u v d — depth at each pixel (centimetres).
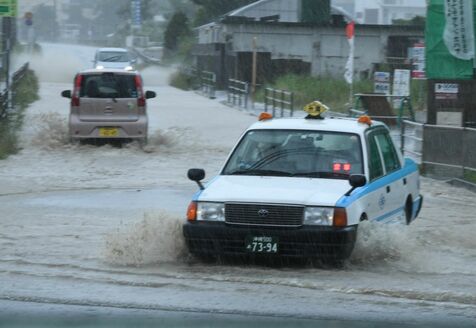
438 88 5981
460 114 5925
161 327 1875
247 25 12694
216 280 2327
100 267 2494
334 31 12681
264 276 2372
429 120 6019
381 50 12825
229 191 2447
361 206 2456
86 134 5472
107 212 3516
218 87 12875
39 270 2450
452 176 4709
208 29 15238
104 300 2122
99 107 5475
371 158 2683
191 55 17400
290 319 1958
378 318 1970
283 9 14862
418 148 5316
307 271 2438
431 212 3691
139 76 5544
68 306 2059
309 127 2738
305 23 12638
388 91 7912
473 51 5894
